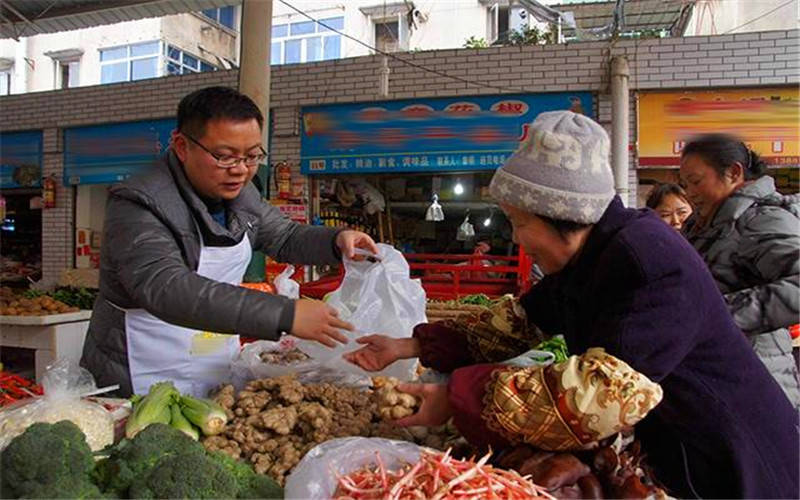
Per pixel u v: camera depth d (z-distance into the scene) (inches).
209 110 53.6
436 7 431.5
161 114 276.5
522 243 43.8
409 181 277.0
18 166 300.7
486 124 237.8
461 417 39.4
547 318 53.2
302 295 138.8
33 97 295.3
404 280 65.6
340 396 53.6
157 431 41.0
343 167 251.3
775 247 69.4
